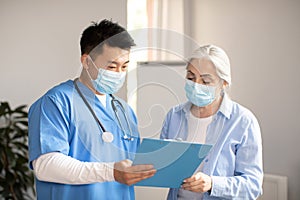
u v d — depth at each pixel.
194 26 2.98
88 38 1.46
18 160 3.29
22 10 3.55
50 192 1.55
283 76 2.72
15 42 3.58
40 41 3.51
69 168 1.46
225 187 1.66
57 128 1.52
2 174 3.51
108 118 1.42
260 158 1.77
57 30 3.44
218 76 1.49
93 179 1.44
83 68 1.45
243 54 2.83
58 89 1.58
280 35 2.71
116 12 3.21
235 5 2.84
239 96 2.86
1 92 3.64
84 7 3.34
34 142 1.52
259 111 2.81
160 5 3.04
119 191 1.65
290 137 2.72
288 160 2.74
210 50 1.54
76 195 1.55
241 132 1.76
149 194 1.73
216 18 2.91
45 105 1.54
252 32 2.79
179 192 1.76
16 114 3.59
